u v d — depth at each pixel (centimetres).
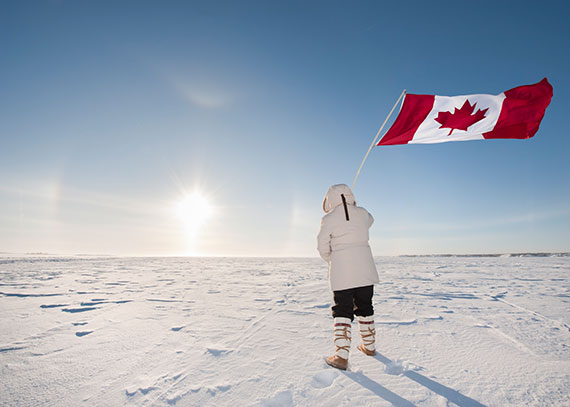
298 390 147
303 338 235
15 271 833
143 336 237
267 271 955
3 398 139
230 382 155
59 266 1045
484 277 740
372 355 197
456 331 255
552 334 245
